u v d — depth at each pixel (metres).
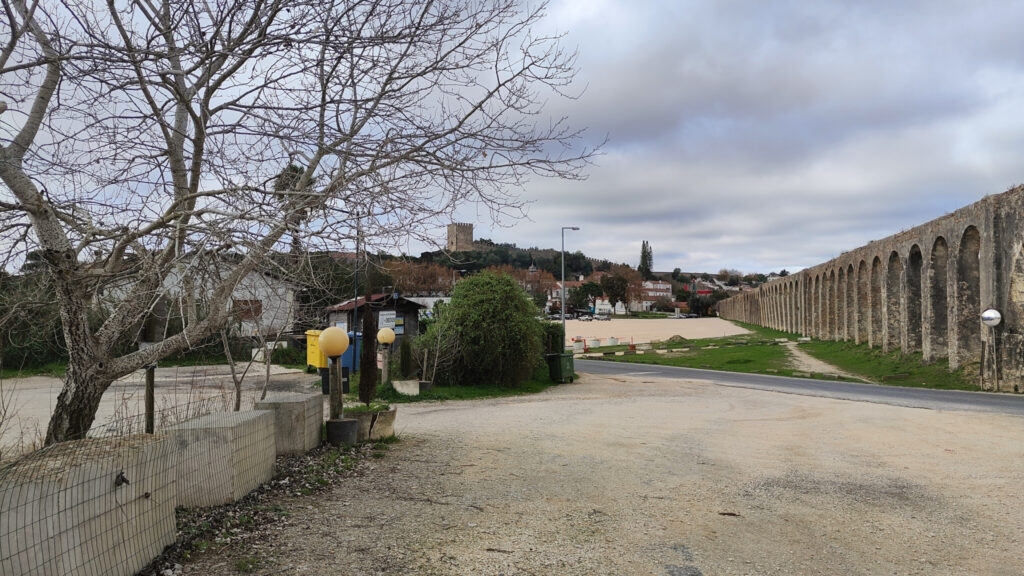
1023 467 8.83
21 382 17.34
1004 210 21.16
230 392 15.70
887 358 30.73
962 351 23.97
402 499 6.61
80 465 3.79
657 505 6.79
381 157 5.56
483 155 5.98
